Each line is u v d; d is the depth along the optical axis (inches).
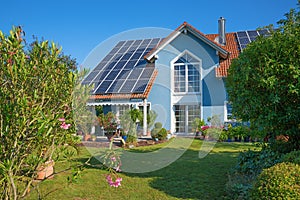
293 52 291.3
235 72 339.0
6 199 161.9
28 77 162.2
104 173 352.8
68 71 196.2
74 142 202.7
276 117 309.1
